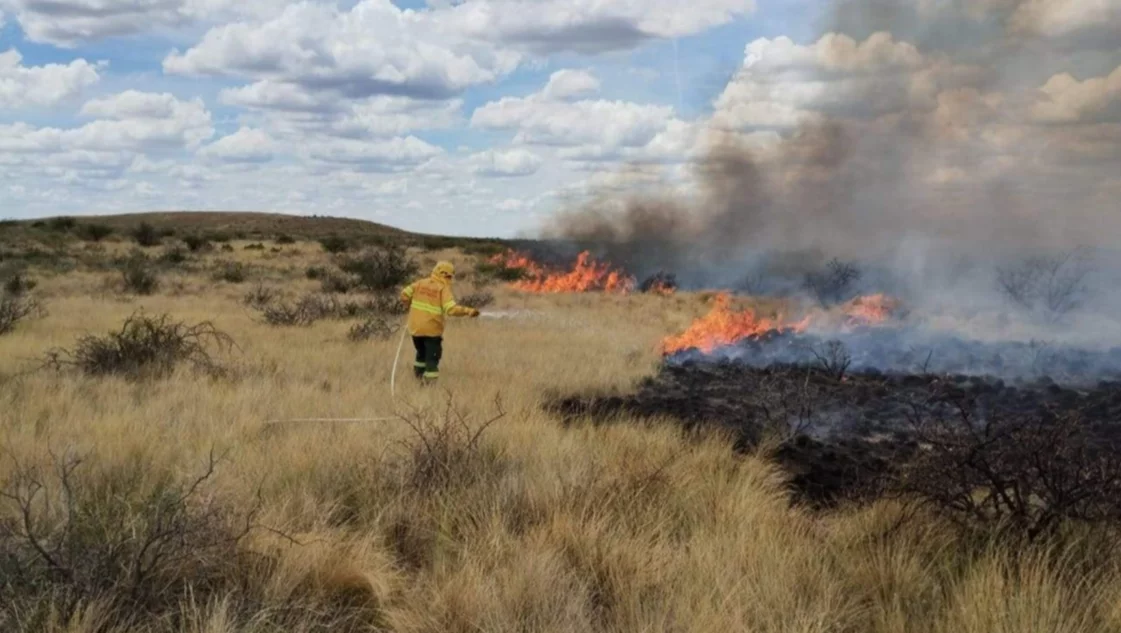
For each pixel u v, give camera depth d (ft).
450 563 15.06
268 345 43.52
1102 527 15.79
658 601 13.37
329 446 21.68
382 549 15.64
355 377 34.86
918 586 14.23
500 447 22.09
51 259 127.44
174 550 13.64
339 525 17.06
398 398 29.84
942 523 16.67
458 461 20.03
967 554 15.64
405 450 21.24
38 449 20.57
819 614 12.75
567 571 14.67
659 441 23.95
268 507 16.84
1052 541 15.62
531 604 13.30
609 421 29.30
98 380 31.81
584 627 12.68
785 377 40.47
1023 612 12.46
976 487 18.35
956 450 18.06
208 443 21.63
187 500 15.43
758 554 15.02
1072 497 15.98
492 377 36.83
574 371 39.60
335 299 68.64
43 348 39.60
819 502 20.88
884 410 33.09
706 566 14.47
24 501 15.47
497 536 15.48
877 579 14.65
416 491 18.39
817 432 29.25
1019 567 14.21
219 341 38.93
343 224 526.57
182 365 34.71
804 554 15.44
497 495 17.97
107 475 18.65
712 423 28.96
